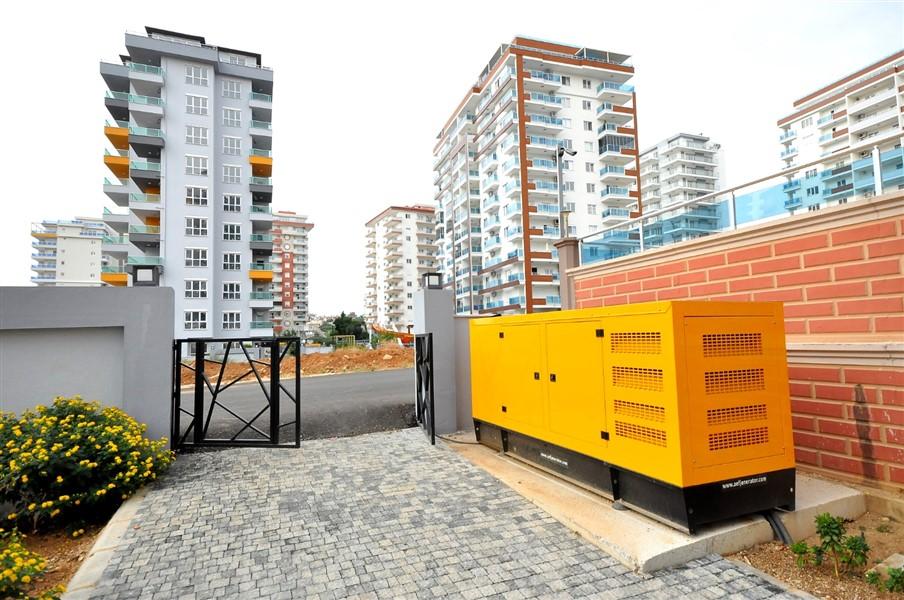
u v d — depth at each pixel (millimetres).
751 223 5766
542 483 4992
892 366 4227
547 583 3129
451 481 5184
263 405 10031
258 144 45500
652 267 7020
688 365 3566
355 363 19922
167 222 39219
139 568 3410
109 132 38656
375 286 116438
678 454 3486
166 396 5953
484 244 61844
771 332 3922
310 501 4676
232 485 5164
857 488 4371
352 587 3131
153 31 43562
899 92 55875
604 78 58969
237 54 46719
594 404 4422
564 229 14961
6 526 4496
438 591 3061
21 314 5559
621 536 3594
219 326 41125
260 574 3312
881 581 3029
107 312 5848
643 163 88625
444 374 7668
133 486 4832
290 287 110438
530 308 52125
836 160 5023
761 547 3664
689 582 3119
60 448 4484
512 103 54125
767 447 3809
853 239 4602
